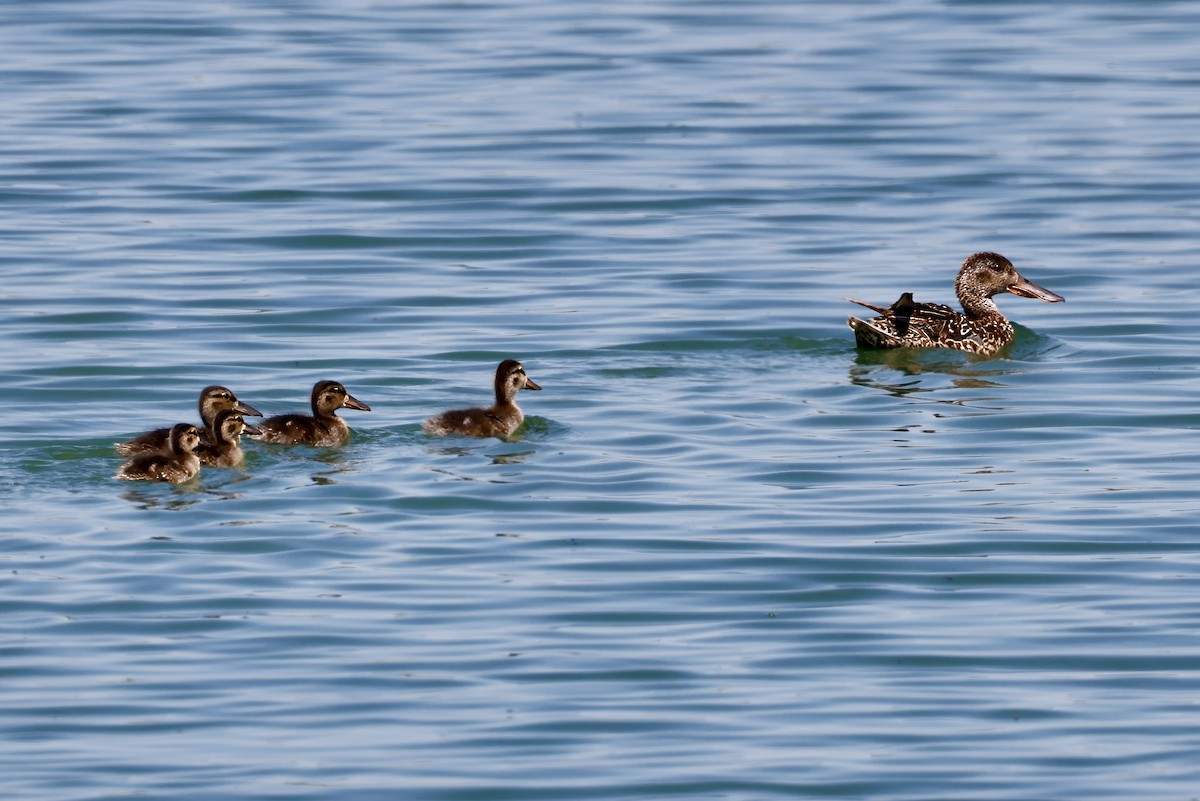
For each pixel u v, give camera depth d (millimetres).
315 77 36344
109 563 15922
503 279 25797
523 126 33406
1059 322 24125
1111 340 23297
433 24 41062
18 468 18172
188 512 17109
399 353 22516
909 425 20031
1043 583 15758
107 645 14422
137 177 30328
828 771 12711
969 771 12711
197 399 20625
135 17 41094
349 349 22672
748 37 40062
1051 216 28766
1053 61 37844
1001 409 20578
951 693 13812
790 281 25734
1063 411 20469
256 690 13766
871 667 14227
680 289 25344
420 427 19797
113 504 17297
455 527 16875
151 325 23500
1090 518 17203
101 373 21531
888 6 43094
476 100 34969
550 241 27609
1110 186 30125
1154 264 26453
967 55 38375
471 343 22922
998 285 23875
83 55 37688
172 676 13953
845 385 21500
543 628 14820
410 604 15211
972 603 15367
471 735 13164
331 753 12906
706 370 21984
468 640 14578
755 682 13969
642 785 12523
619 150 32094
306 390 21016
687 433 19656
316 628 14742
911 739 13148
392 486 17891
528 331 23453
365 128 33125
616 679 13984
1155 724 13367
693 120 33844
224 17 41406
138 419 19875
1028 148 32156
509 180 30469
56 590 15352
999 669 14203
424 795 12367
